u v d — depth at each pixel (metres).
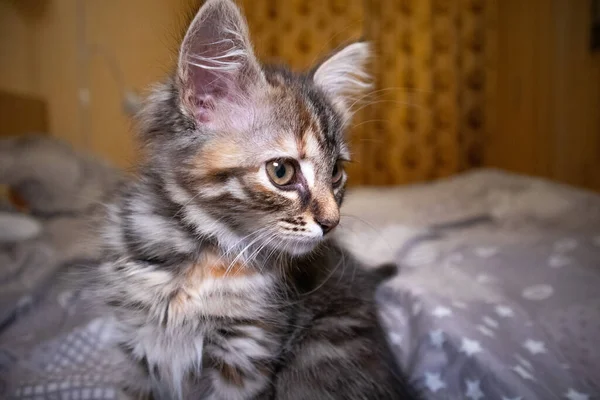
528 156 0.84
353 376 0.26
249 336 0.25
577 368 0.26
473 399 0.25
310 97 0.29
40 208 0.49
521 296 0.32
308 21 0.87
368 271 0.34
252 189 0.26
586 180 0.74
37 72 0.72
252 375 0.25
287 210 0.26
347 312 0.28
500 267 0.36
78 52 0.75
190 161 0.26
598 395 0.24
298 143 0.27
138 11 0.76
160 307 0.25
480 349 0.26
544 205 0.50
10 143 0.56
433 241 0.43
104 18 0.76
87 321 0.30
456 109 0.88
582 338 0.28
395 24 0.87
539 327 0.28
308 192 0.27
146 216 0.27
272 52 0.88
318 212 0.27
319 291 0.28
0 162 0.51
